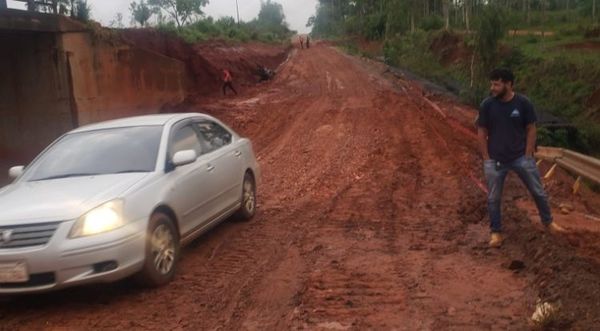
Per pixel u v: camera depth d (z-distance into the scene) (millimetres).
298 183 12094
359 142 16875
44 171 7070
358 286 6184
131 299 6145
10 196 6445
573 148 21812
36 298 6352
